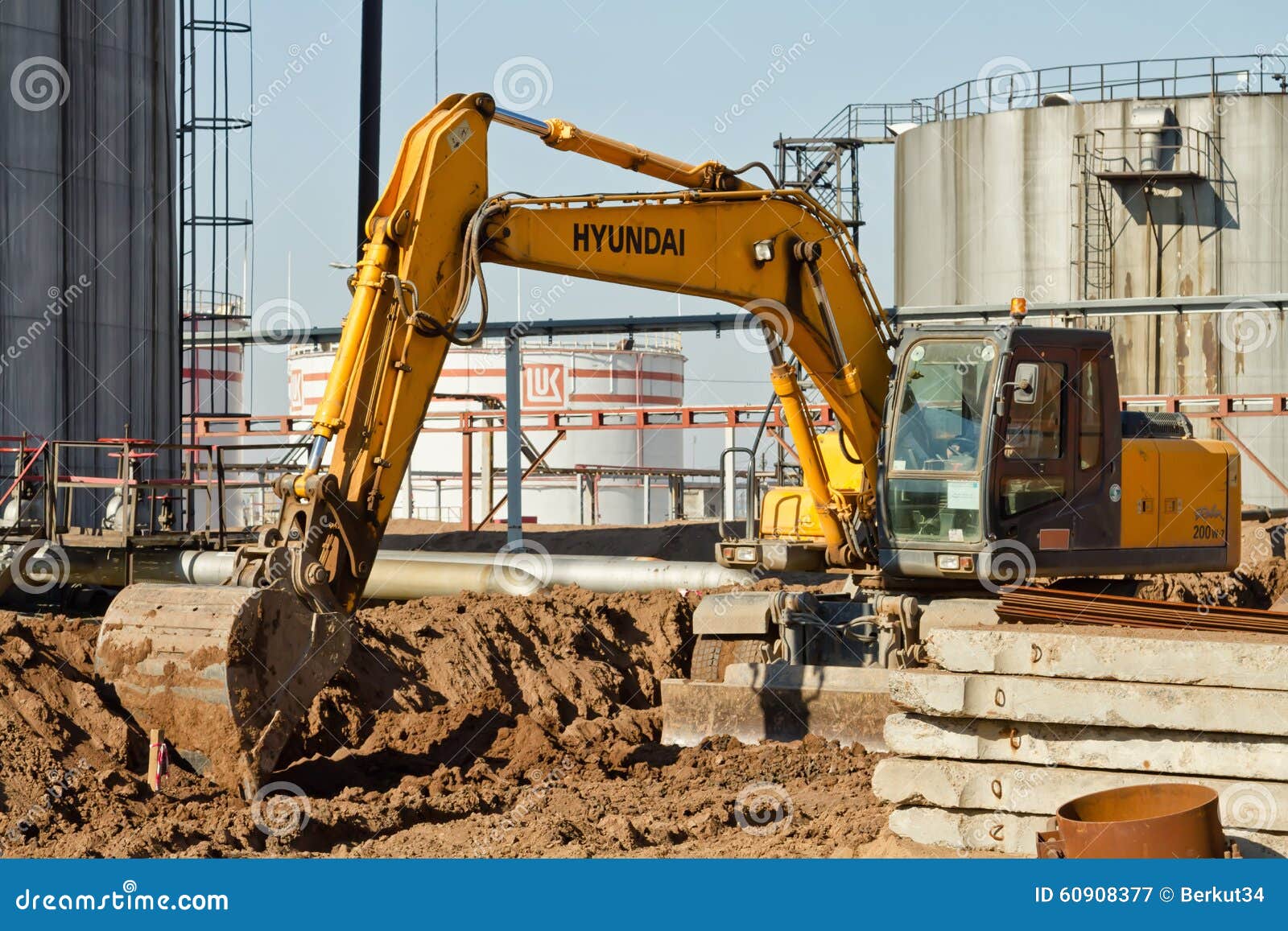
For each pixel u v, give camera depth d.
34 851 11.40
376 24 31.41
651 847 12.41
